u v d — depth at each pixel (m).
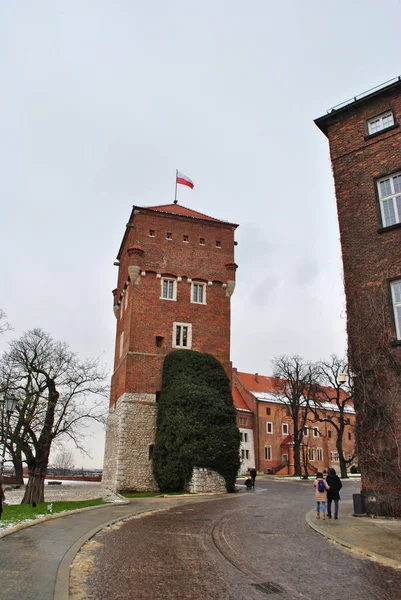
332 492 18.11
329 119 23.81
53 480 62.56
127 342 39.19
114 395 43.00
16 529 14.34
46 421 28.77
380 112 22.41
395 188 21.00
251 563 11.27
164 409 35.72
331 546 13.11
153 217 42.34
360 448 18.72
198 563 11.19
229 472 33.44
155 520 18.25
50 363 32.34
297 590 9.19
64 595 8.30
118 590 8.93
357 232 21.50
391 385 18.41
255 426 78.50
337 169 23.09
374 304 19.88
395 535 14.23
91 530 14.95
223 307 42.22
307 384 57.94
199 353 38.38
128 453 35.84
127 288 42.62
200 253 42.88
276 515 19.86
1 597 8.07
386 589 9.21
